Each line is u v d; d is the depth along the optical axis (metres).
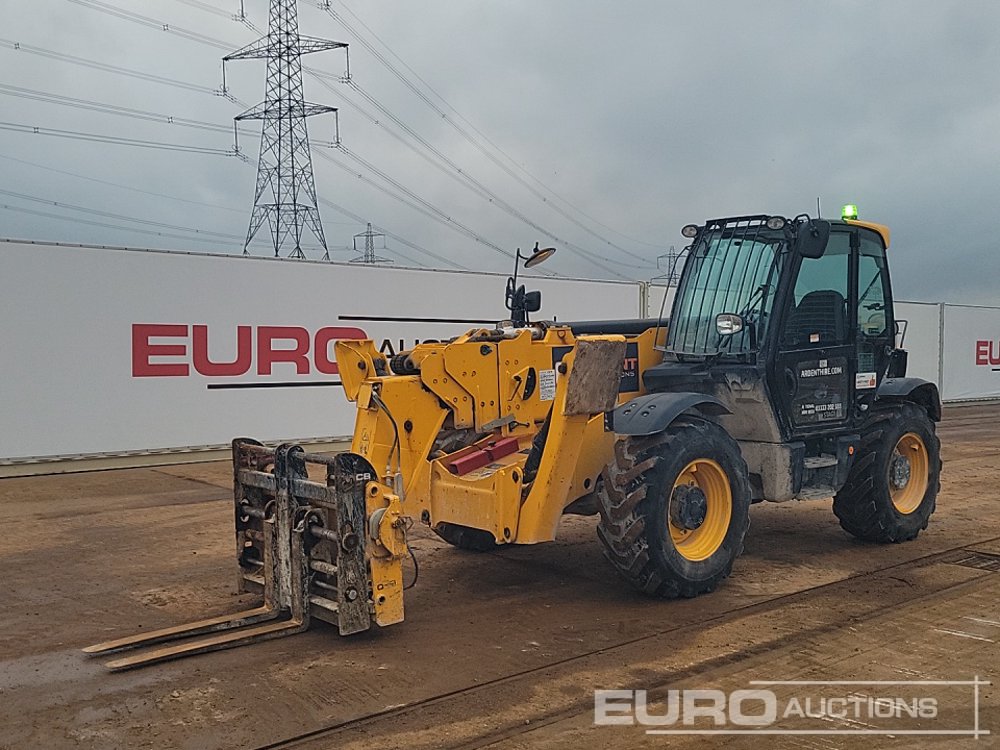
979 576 6.26
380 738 3.70
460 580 6.21
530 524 5.43
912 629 5.09
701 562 5.62
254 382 13.11
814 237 6.05
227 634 4.91
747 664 4.54
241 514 5.71
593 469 5.94
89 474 11.55
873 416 7.24
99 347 11.83
